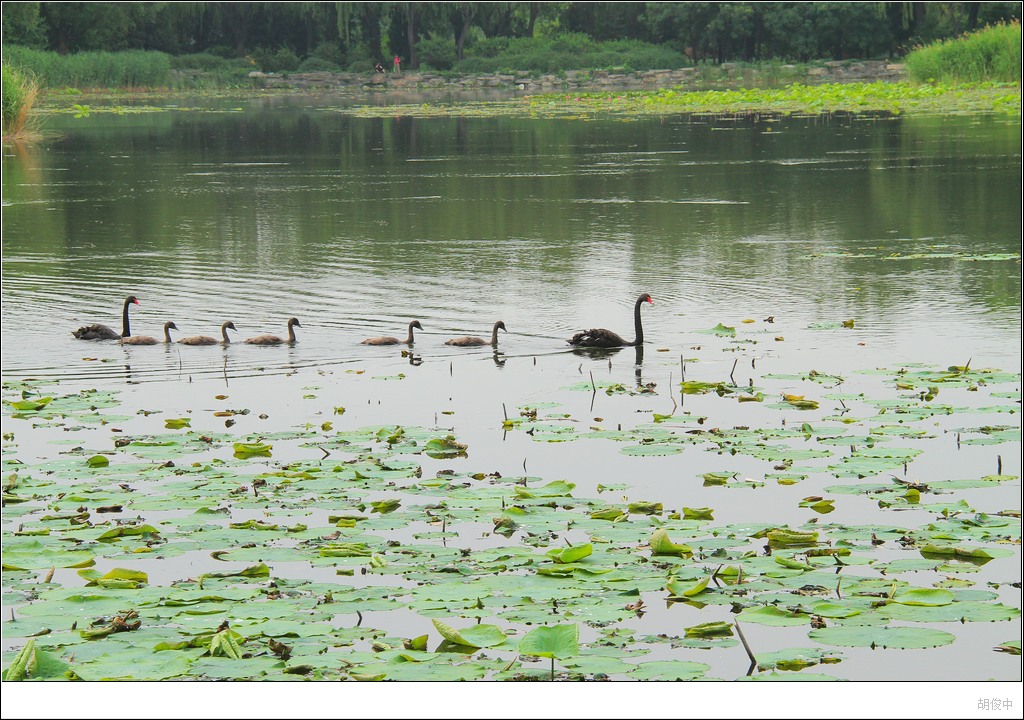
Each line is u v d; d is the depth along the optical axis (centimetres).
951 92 7150
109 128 6662
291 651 796
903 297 2102
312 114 7756
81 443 1323
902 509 1080
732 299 2138
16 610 866
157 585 920
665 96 8425
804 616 841
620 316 2033
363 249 2759
